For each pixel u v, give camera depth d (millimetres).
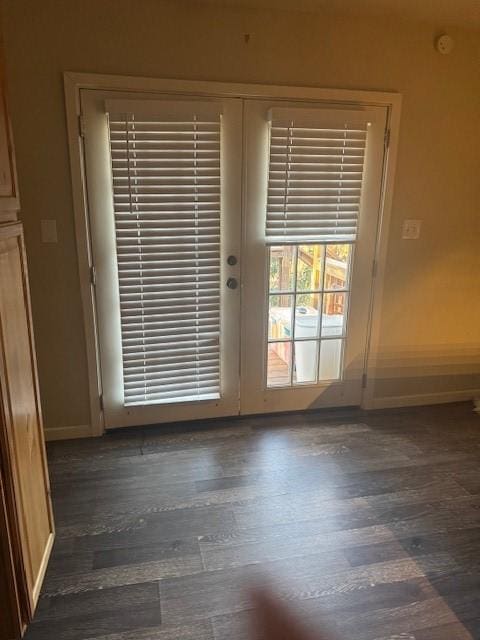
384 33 2521
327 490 2281
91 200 2398
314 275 2816
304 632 1535
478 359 3270
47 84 2221
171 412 2826
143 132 2316
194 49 2324
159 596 1665
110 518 2061
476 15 2451
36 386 1715
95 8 2182
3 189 1412
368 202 2758
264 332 2832
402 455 2605
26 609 1517
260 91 2434
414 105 2672
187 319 2645
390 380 3154
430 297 3057
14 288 1480
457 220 2955
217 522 2043
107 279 2525
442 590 1714
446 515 2121
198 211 2492
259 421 2943
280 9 2359
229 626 1552
